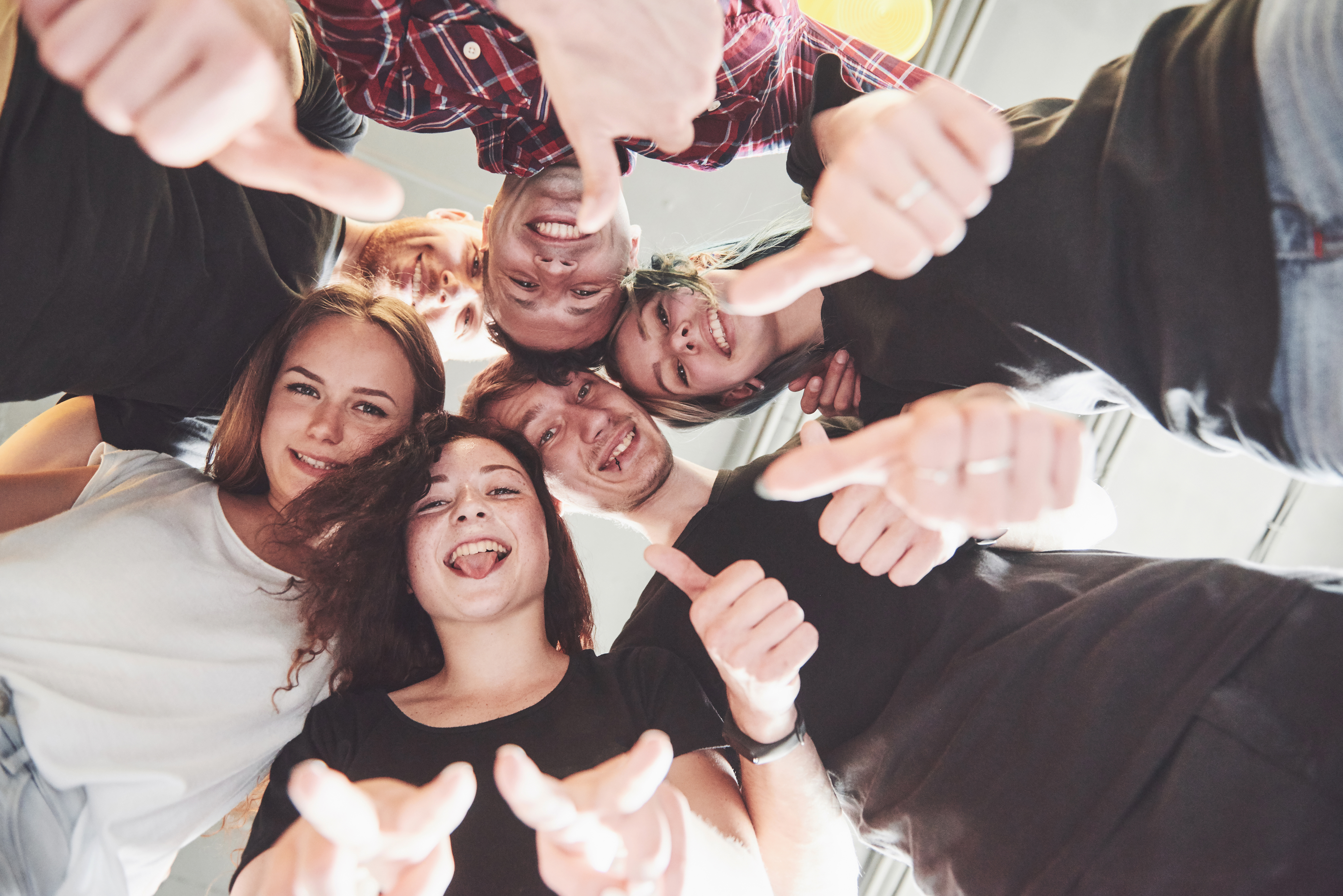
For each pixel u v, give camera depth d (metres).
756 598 0.99
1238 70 1.00
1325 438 1.01
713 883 1.05
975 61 2.91
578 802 0.75
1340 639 0.95
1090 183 1.09
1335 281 0.95
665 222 3.03
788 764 1.14
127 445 1.58
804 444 0.90
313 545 1.42
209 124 0.52
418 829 0.69
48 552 1.26
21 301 1.22
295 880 0.69
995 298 1.16
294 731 1.34
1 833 1.08
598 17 0.66
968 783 1.12
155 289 1.36
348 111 1.50
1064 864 1.01
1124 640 1.08
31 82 1.19
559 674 1.33
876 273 1.34
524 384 1.67
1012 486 0.65
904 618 1.28
